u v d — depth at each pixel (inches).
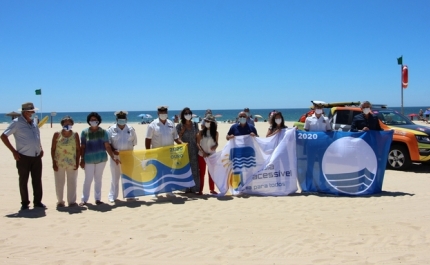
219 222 267.9
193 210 300.0
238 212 293.3
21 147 304.3
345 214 284.8
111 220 274.8
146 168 339.6
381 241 228.4
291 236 238.2
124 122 333.1
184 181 345.7
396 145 482.6
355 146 356.2
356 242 226.7
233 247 221.3
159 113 347.9
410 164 475.8
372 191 352.8
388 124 506.9
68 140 310.5
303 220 270.5
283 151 366.0
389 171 477.4
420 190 369.1
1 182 429.1
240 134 366.6
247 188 360.2
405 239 231.5
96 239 235.8
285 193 358.0
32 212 297.9
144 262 200.1
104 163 323.3
